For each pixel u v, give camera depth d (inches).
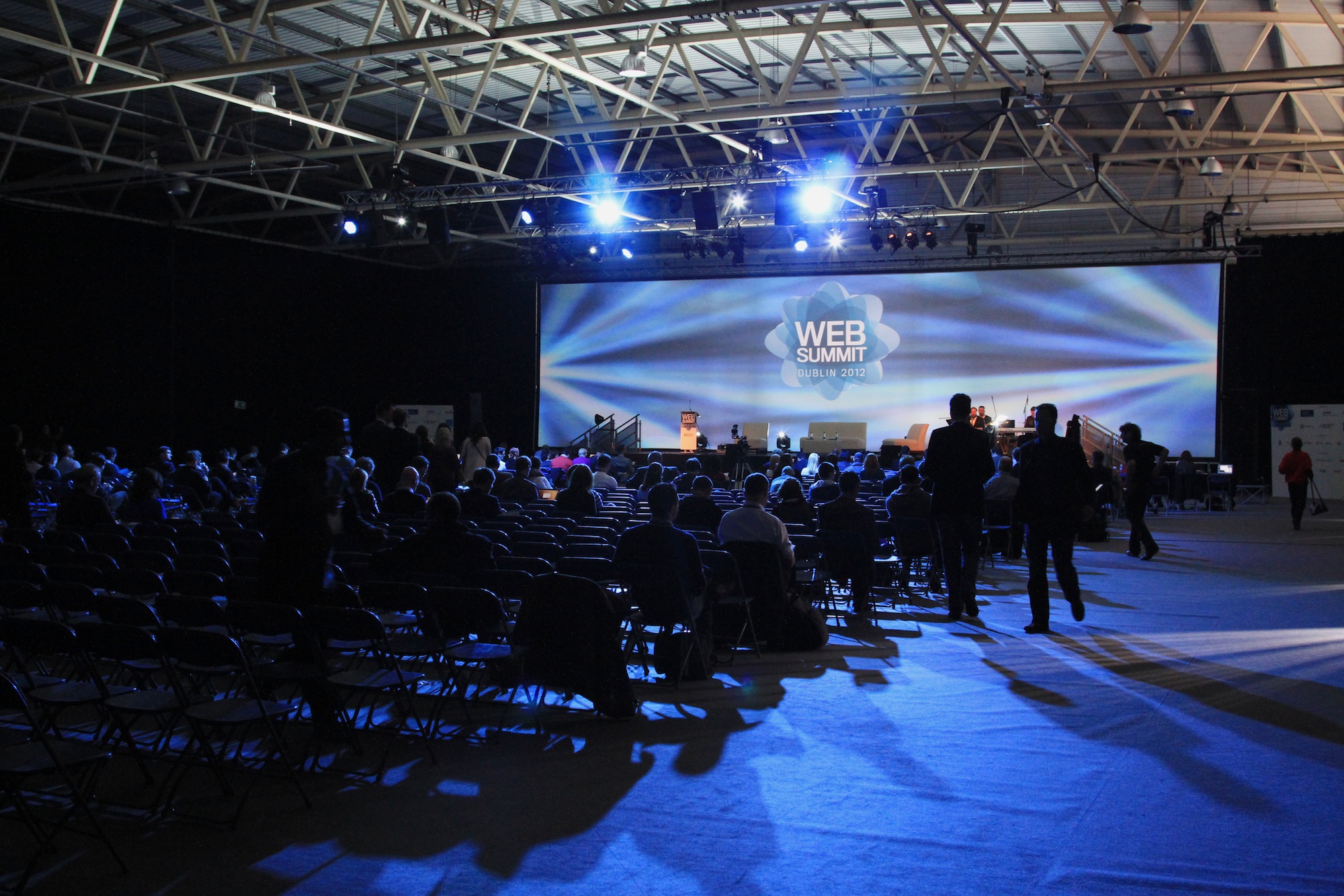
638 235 930.1
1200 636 272.5
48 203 673.6
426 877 123.6
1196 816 142.6
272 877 123.4
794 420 852.0
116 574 206.2
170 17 503.8
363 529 186.1
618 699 188.1
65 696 145.6
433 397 959.0
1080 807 146.2
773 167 605.9
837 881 122.5
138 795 151.4
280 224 914.7
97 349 694.5
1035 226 856.9
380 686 161.5
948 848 132.0
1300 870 125.0
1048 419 278.5
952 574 299.6
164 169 601.6
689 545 216.8
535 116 709.3
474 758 169.3
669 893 119.6
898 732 183.9
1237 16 435.8
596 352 894.4
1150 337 780.0
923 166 594.2
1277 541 527.8
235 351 792.9
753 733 183.2
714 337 868.0
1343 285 801.6
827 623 296.4
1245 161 779.4
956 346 817.5
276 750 161.2
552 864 127.2
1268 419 827.4
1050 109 490.0
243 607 165.5
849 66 636.7
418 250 982.4
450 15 398.9
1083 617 289.9
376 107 674.8
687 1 494.9
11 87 567.8
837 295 840.9
